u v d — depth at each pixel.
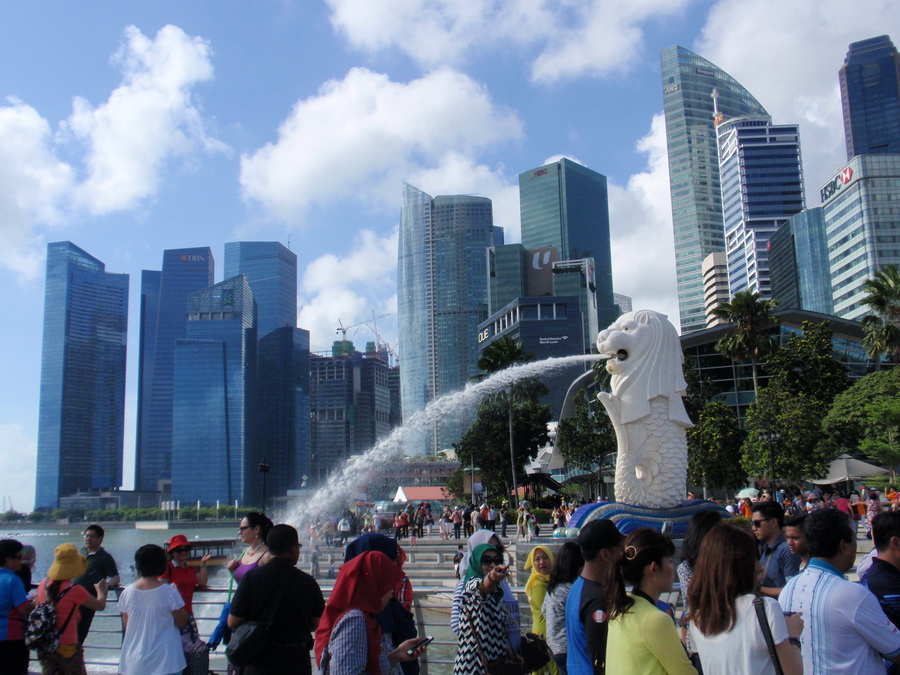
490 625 6.23
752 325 49.16
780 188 192.62
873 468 40.81
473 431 59.88
